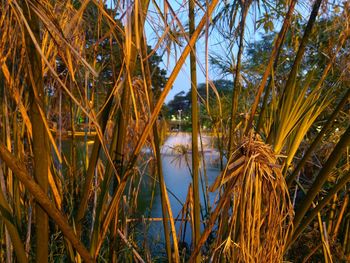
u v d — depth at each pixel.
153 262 1.91
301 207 1.31
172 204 3.42
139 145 1.11
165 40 0.98
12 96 1.20
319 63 2.05
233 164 0.98
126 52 0.89
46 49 1.17
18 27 1.02
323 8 1.46
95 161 1.19
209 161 2.23
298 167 1.41
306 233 2.04
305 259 1.84
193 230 1.39
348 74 1.92
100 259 1.71
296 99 1.36
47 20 0.79
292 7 1.46
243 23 1.53
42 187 0.97
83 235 1.67
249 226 0.98
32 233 1.63
